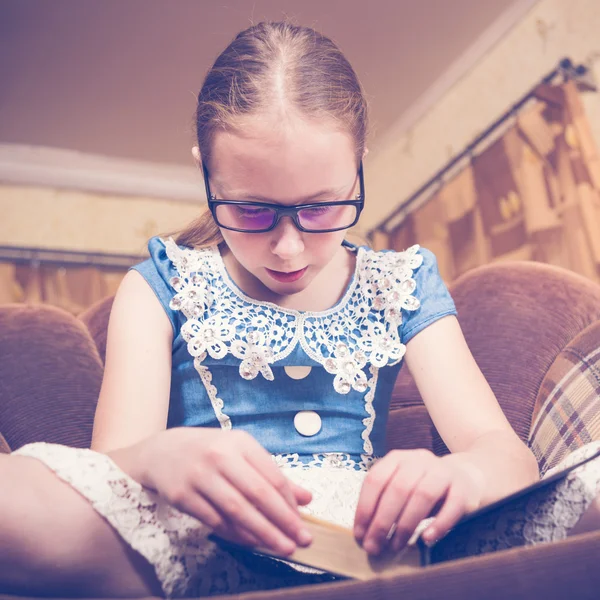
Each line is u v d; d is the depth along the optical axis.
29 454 0.51
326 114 0.71
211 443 0.50
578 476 0.55
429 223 3.49
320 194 0.72
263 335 0.83
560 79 2.88
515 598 0.41
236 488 0.48
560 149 2.75
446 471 0.54
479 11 3.13
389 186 3.91
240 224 0.74
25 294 3.79
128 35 3.03
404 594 0.41
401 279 0.88
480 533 0.57
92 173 3.95
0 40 2.99
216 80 0.79
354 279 0.90
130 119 3.63
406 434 1.14
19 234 3.83
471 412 0.79
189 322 0.83
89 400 1.08
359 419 0.83
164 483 0.50
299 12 3.02
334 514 0.69
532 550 0.43
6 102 3.42
